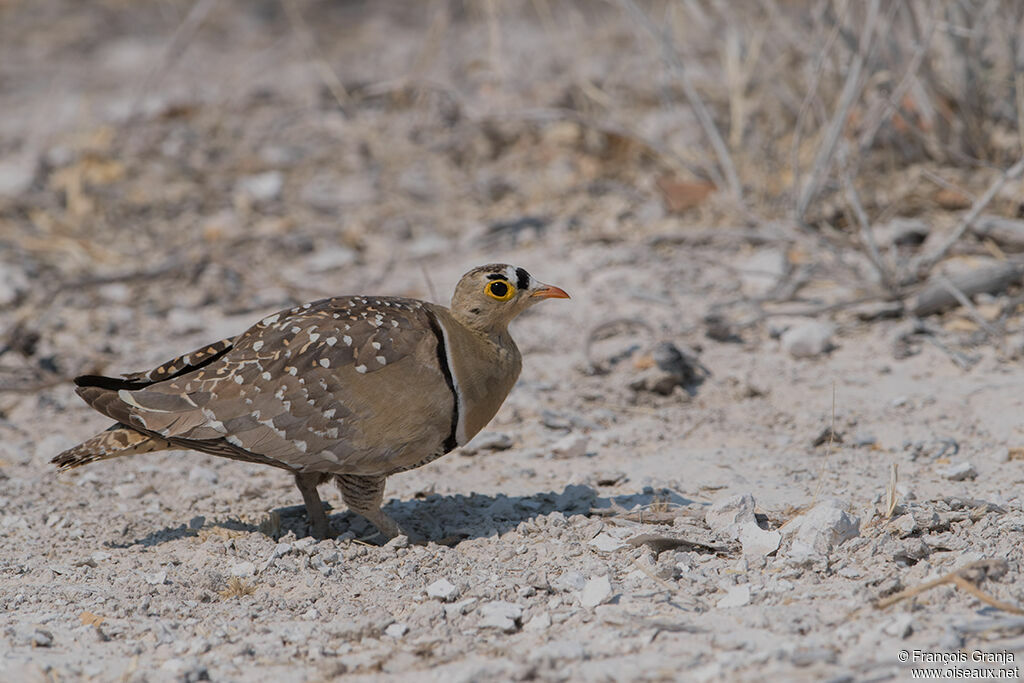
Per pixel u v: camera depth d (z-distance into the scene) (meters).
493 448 10.66
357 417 8.12
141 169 18.97
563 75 19.33
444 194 17.34
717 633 6.84
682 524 8.44
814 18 14.82
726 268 13.77
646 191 16.45
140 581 8.04
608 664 6.58
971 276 12.44
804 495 9.02
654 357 11.56
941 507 8.47
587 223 15.68
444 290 14.17
